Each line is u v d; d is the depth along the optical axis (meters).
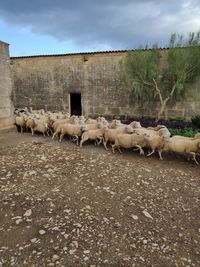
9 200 5.63
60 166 7.73
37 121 11.87
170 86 14.85
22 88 19.80
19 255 3.97
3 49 12.48
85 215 5.05
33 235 4.45
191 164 8.21
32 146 9.97
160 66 15.05
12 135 12.12
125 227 4.70
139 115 16.42
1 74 12.44
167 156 8.93
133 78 15.38
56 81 18.56
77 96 20.11
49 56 18.33
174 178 6.98
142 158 8.70
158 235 4.50
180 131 11.84
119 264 3.81
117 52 16.30
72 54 17.59
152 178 6.94
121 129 9.52
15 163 7.95
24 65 19.33
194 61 13.45
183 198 5.85
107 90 17.09
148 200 5.71
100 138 9.87
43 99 19.30
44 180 6.70
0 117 12.55
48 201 5.59
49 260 3.88
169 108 15.48
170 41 14.03
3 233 4.51
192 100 14.81
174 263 3.86
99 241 4.31
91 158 8.55
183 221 4.94
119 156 8.86
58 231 4.55
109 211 5.23
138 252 4.07
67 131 10.41
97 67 17.09
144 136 8.44
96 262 3.85
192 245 4.26
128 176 7.04
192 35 13.60
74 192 6.04
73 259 3.90
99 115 17.69
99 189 6.21
